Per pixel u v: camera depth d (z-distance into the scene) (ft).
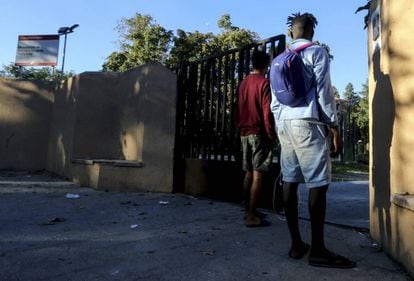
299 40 10.91
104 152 25.53
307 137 10.34
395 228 10.60
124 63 83.66
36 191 20.63
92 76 25.43
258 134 14.20
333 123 10.30
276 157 17.90
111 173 21.36
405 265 9.91
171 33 83.10
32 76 67.62
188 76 22.00
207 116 20.35
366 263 10.60
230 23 81.05
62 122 27.35
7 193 19.77
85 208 16.88
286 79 10.43
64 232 13.15
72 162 24.39
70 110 25.93
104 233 13.15
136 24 88.89
